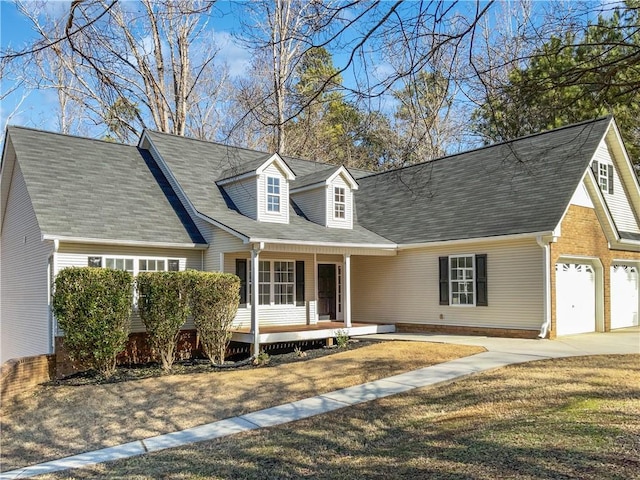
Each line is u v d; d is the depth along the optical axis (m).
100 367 12.20
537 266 14.37
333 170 18.00
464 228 16.17
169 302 12.77
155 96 20.25
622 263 18.31
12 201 17.14
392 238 18.09
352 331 16.58
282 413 8.56
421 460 5.85
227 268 15.87
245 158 19.58
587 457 5.29
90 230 13.66
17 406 10.32
